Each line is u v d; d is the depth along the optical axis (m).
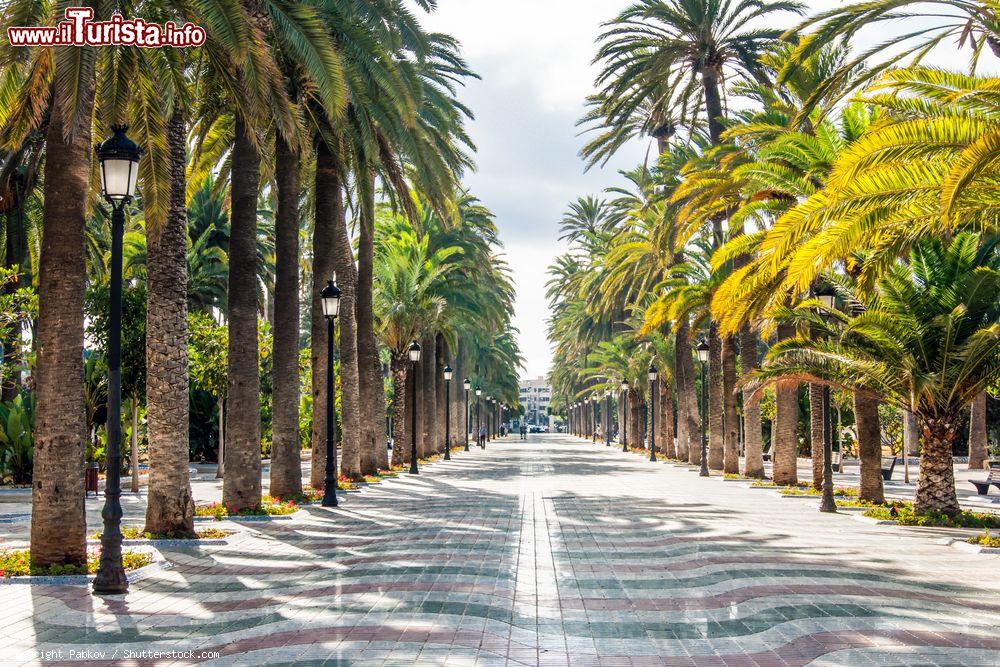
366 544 13.24
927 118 11.95
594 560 11.71
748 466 29.31
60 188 10.77
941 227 12.88
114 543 9.39
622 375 60.28
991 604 8.82
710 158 24.06
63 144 10.85
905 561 11.66
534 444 84.81
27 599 9.00
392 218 38.25
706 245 35.84
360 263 29.27
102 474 28.80
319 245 23.55
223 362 28.91
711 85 28.52
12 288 26.17
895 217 12.69
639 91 29.45
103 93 12.34
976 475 33.72
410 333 35.09
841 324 18.94
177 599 9.02
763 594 9.38
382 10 18.31
